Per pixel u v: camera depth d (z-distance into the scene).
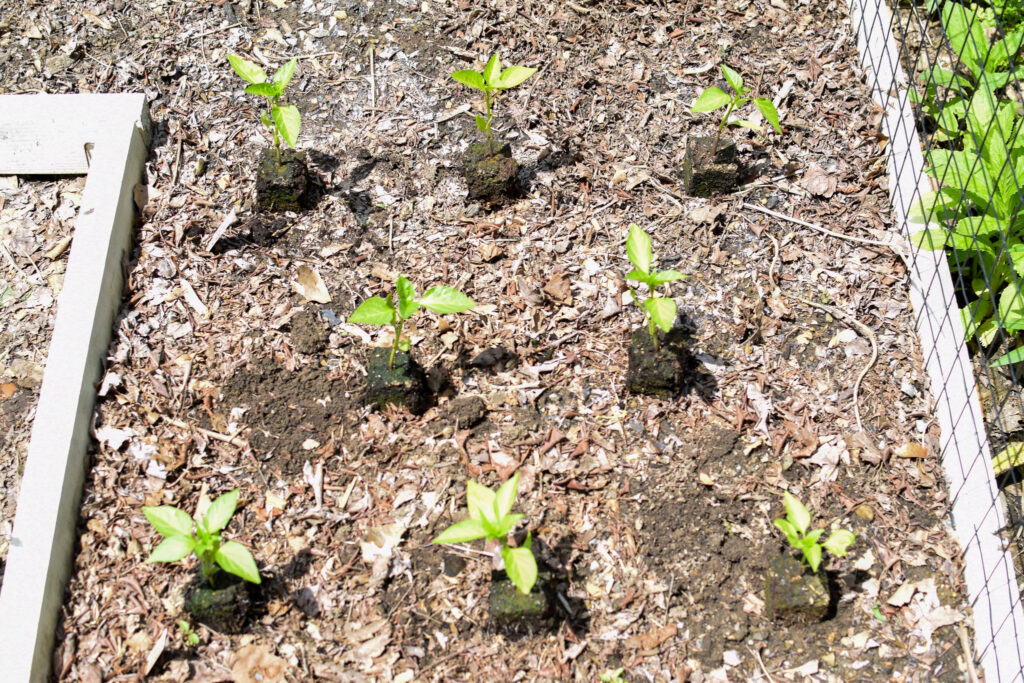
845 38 2.28
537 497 1.96
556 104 2.21
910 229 2.11
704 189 2.14
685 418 2.01
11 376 2.05
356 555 1.93
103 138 2.12
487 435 2.00
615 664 1.89
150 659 1.88
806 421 2.01
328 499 1.96
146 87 2.20
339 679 1.88
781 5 2.31
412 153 2.18
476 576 1.93
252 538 1.94
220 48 2.24
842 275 2.09
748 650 1.90
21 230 2.15
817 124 2.21
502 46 2.25
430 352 2.04
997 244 2.09
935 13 2.32
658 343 2.01
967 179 2.06
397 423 2.01
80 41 2.24
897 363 2.04
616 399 2.02
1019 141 2.08
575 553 1.94
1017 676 1.88
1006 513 2.01
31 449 1.94
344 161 2.17
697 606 1.92
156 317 2.05
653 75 2.24
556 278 2.09
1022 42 2.19
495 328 2.06
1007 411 2.08
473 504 1.85
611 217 2.13
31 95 2.16
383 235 2.12
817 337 2.06
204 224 2.12
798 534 1.89
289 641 1.89
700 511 1.96
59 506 1.92
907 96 2.15
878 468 1.99
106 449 1.98
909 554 1.95
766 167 2.17
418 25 2.26
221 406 2.01
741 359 2.04
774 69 2.25
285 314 2.06
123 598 1.91
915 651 1.90
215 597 1.87
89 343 2.00
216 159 2.17
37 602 1.87
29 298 2.10
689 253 2.11
